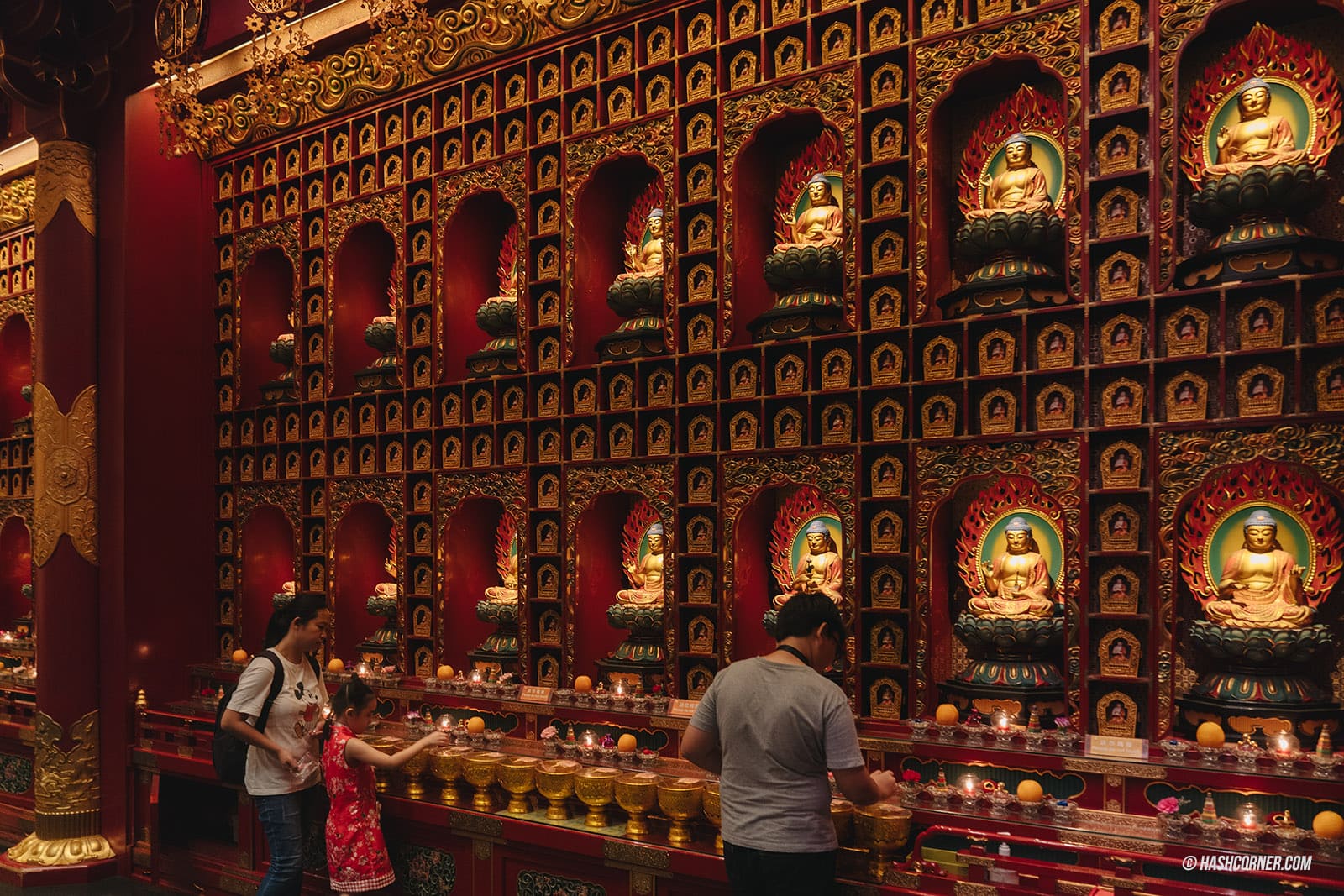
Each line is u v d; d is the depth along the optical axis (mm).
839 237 4762
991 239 4191
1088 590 3938
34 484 6602
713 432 4922
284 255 6973
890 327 4398
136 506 6543
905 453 4406
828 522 4801
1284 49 3895
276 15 5934
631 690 4996
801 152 5129
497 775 4555
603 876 4234
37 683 6523
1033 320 4137
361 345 6664
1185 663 4023
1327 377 3570
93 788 6465
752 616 4902
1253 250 3674
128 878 6266
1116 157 3990
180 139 6305
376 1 5348
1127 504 3939
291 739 4551
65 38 6590
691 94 5082
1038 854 3553
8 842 6992
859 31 4543
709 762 3416
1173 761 3584
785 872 3115
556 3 5402
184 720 6320
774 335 4754
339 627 6375
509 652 5637
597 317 5566
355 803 4414
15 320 8914
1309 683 3639
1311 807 3322
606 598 5531
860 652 4422
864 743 4172
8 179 8750
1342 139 3846
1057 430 4047
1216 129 4020
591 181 5438
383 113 6285
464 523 6000
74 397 6578
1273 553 3693
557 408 5473
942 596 4453
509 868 4520
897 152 4465
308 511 6566
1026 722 4047
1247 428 3693
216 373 7090
